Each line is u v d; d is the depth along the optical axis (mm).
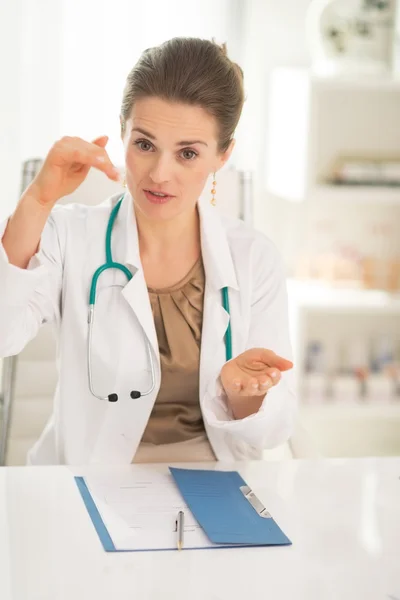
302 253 3350
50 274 1703
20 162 2949
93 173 2037
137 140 1531
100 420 1674
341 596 1092
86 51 2961
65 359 1704
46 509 1323
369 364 3371
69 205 1829
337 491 1462
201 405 1583
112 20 2967
